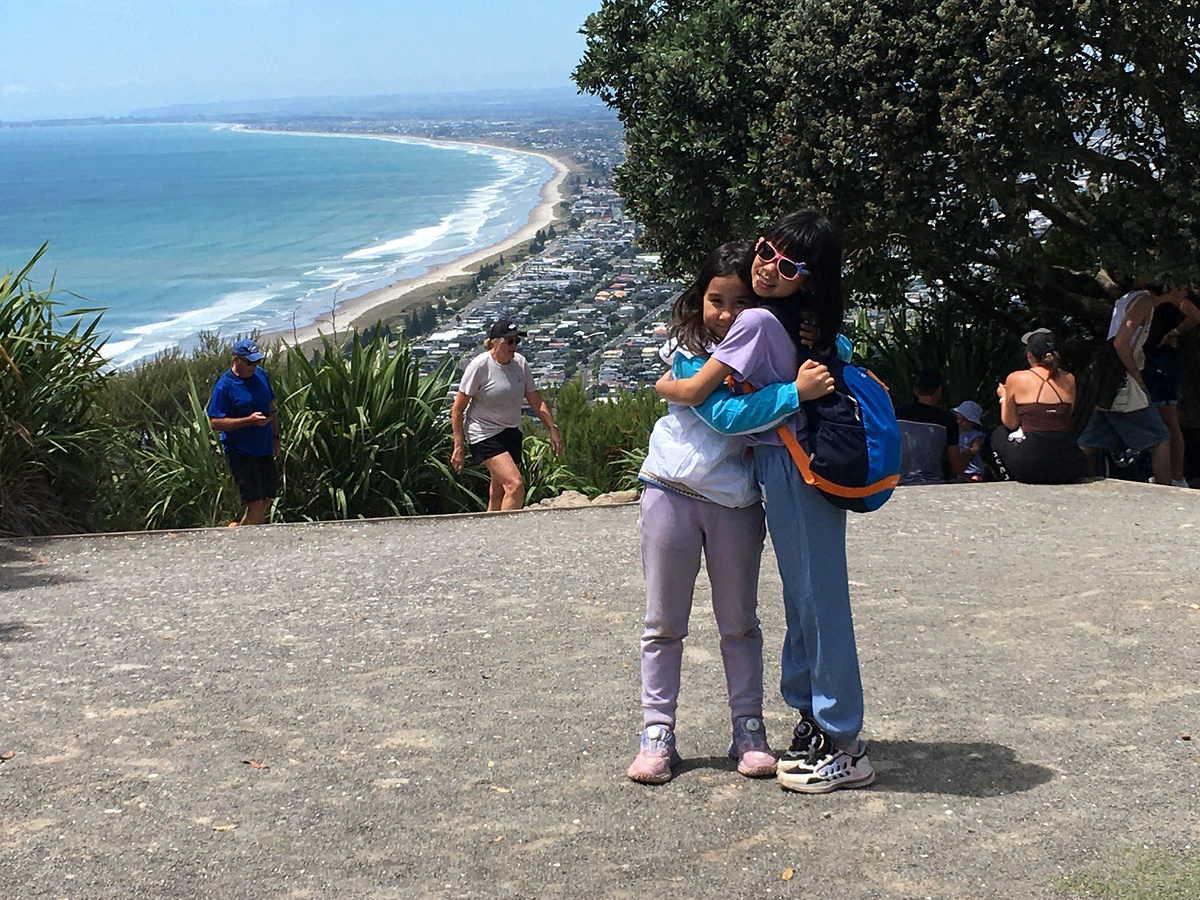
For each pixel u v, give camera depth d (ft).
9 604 18.33
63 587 19.44
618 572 19.80
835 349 10.84
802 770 11.15
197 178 622.13
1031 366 27.37
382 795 11.12
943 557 20.67
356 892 9.35
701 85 34.58
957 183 31.86
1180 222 29.19
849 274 37.45
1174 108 30.60
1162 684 13.98
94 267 236.43
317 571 20.27
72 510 26.61
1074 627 16.33
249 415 28.45
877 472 10.48
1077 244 37.27
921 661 15.06
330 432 31.04
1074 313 35.94
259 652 15.66
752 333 10.46
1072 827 10.32
